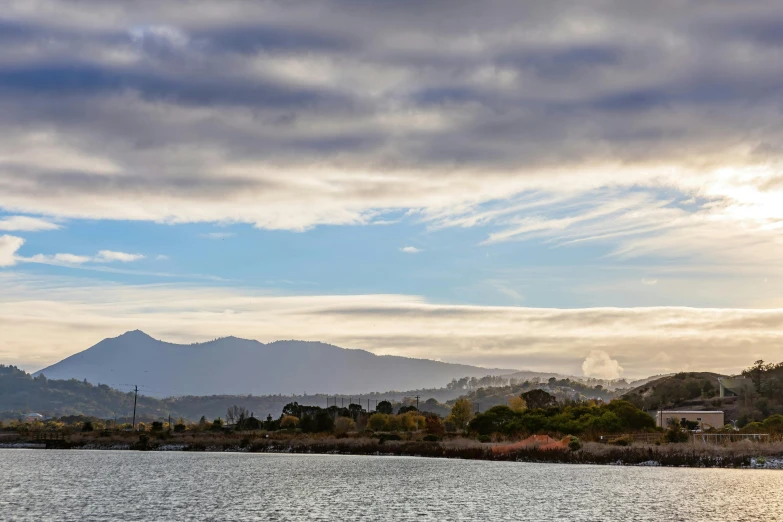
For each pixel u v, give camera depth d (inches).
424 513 2908.5
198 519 2785.4
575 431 6151.6
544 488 3639.3
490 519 2780.5
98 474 4562.0
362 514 2888.8
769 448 4913.9
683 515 2837.1
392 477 4249.5
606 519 2773.1
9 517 2842.0
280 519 2783.0
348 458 5959.6
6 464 5408.5
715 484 3722.9
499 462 5359.3
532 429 6432.1
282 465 5226.4
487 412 6929.1
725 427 6668.3
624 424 6097.4
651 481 3892.7
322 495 3432.6
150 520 2765.7
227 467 5064.0
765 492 3435.0
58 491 3641.7
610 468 4680.1
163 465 5290.4
